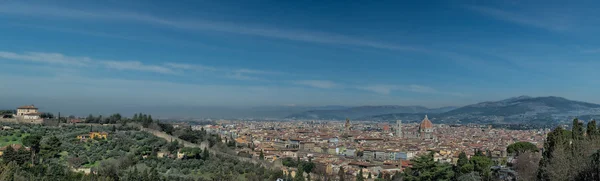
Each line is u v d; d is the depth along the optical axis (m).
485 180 152.25
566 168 112.50
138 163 199.12
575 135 140.12
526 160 157.62
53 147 192.25
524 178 142.50
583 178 108.69
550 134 132.62
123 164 188.38
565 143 128.62
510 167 175.00
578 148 120.19
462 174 147.12
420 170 149.25
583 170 108.69
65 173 166.12
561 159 114.88
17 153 169.62
